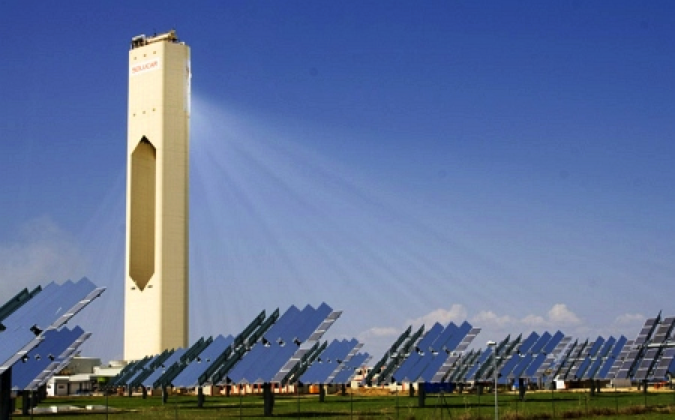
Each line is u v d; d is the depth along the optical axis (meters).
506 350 102.50
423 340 89.00
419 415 72.44
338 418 69.88
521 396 100.81
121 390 176.25
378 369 98.19
